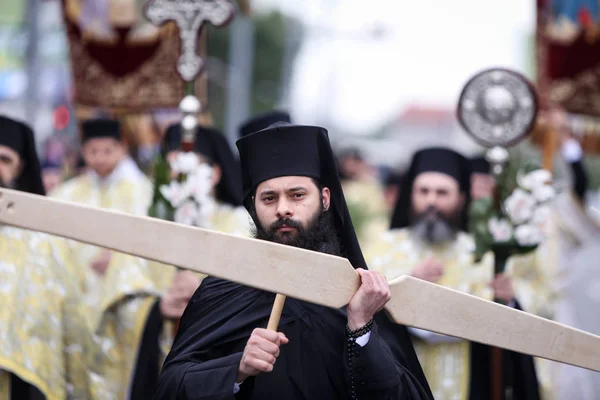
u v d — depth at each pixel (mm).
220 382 5777
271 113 10641
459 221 10953
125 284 10742
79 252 11469
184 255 5457
